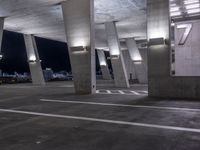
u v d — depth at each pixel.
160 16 13.91
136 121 7.45
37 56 33.59
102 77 50.31
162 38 13.52
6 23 25.55
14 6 19.05
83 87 17.14
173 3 18.09
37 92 18.94
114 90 20.59
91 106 10.80
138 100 12.77
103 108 10.17
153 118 7.89
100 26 27.67
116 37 25.47
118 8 20.11
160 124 7.00
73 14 17.05
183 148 4.80
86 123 7.24
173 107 10.21
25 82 41.00
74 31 17.14
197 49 22.27
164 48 13.82
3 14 21.66
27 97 15.01
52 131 6.31
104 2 18.50
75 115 8.59
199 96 12.89
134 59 35.31
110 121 7.49
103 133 6.05
